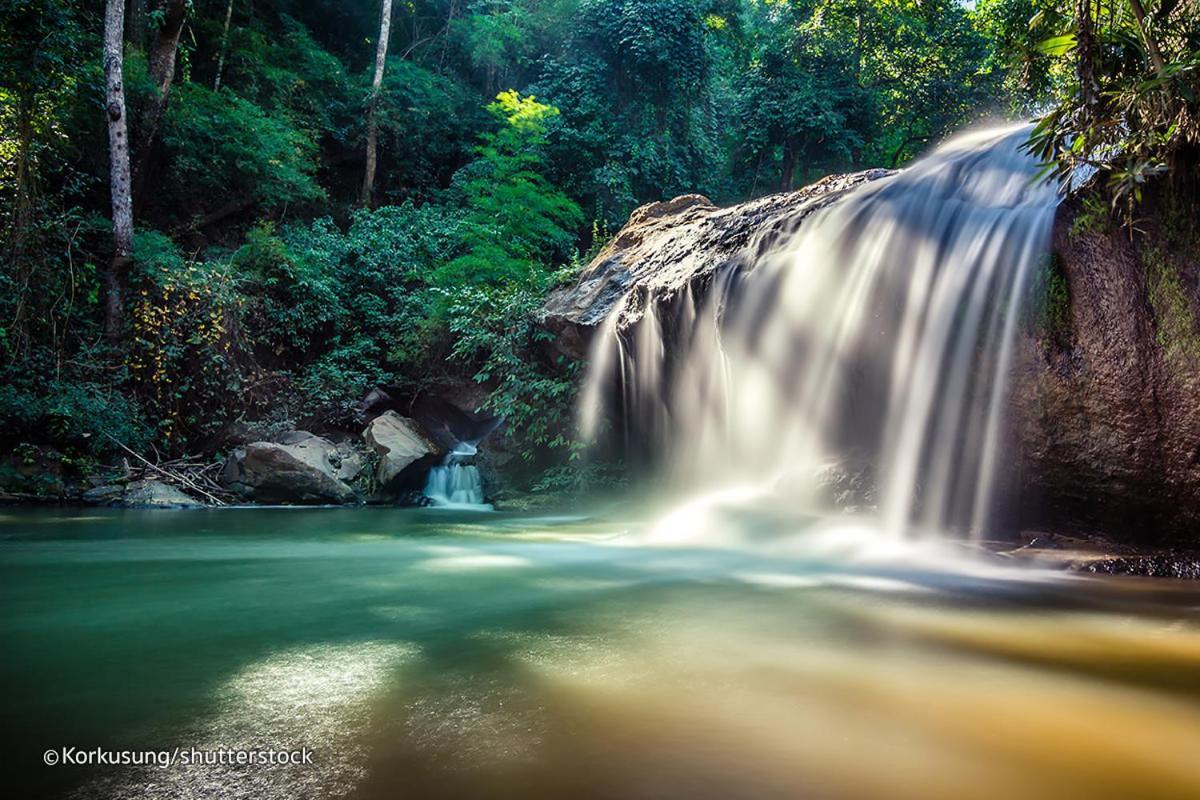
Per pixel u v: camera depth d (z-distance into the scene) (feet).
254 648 10.33
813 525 23.00
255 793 5.78
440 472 44.98
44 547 21.58
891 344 23.97
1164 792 6.10
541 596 14.61
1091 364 19.08
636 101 76.84
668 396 35.65
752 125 85.97
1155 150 16.92
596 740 7.00
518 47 88.69
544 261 64.69
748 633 11.54
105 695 8.20
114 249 43.70
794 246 27.99
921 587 15.99
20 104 41.22
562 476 41.14
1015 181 21.34
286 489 40.86
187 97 54.49
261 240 50.67
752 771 6.34
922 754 6.81
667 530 25.58
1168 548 19.07
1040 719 7.82
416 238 62.03
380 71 75.00
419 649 10.36
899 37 87.20
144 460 40.42
